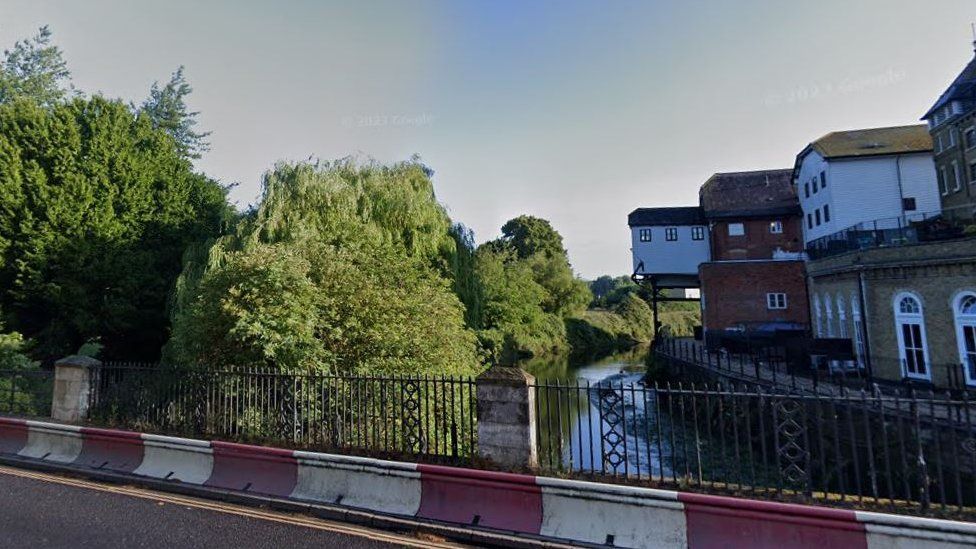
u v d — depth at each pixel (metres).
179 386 7.75
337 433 6.63
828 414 11.80
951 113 25.92
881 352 16.78
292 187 14.59
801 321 28.19
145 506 5.65
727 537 4.32
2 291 18.12
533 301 49.88
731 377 16.59
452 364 9.58
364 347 8.66
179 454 6.52
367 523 5.28
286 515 5.49
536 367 38.75
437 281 11.95
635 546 4.51
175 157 23.75
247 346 8.10
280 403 7.08
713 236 34.56
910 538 3.89
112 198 19.78
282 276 8.23
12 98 27.62
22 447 7.63
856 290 18.53
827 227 29.80
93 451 7.07
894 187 28.08
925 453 9.84
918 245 15.42
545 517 4.88
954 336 14.43
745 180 37.78
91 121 20.66
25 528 4.96
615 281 121.94
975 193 24.78
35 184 18.12
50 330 18.33
